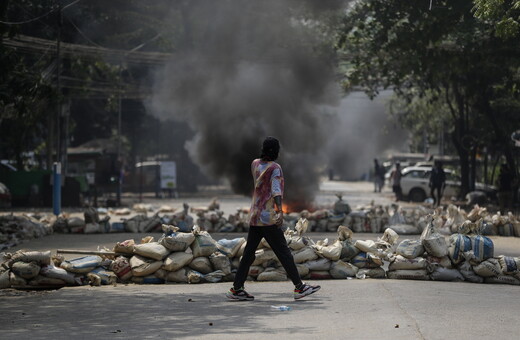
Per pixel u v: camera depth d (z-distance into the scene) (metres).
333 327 11.12
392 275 17.19
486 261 16.70
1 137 59.47
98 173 61.72
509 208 45.38
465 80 45.12
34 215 33.81
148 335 10.75
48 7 33.75
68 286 16.31
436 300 13.80
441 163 54.53
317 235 29.88
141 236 29.56
